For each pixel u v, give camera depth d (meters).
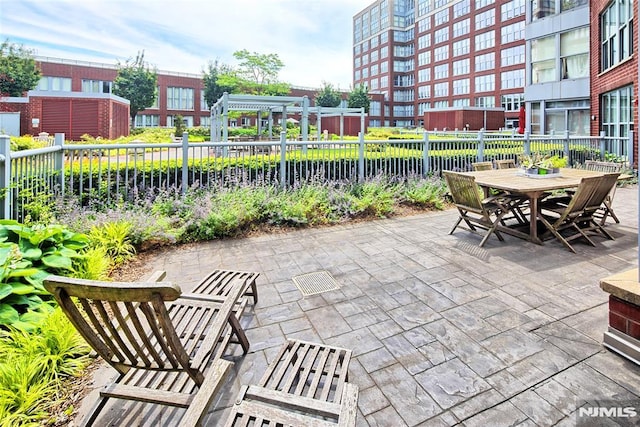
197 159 6.06
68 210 4.37
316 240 4.73
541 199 5.13
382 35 48.28
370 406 1.89
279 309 2.90
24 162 4.00
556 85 14.30
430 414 1.83
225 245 4.56
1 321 2.35
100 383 2.09
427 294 3.12
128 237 4.21
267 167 6.39
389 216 5.94
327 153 6.78
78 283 1.40
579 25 13.33
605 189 4.28
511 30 32.78
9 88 24.28
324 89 36.22
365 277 3.51
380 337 2.50
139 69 28.56
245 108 15.59
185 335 1.98
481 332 2.53
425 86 42.97
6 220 3.22
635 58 8.66
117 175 5.21
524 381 2.04
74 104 18.56
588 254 4.00
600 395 1.92
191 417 1.41
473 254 4.09
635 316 2.14
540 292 3.11
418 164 7.53
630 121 9.49
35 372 1.98
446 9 39.28
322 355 1.94
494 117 25.22
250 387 1.62
